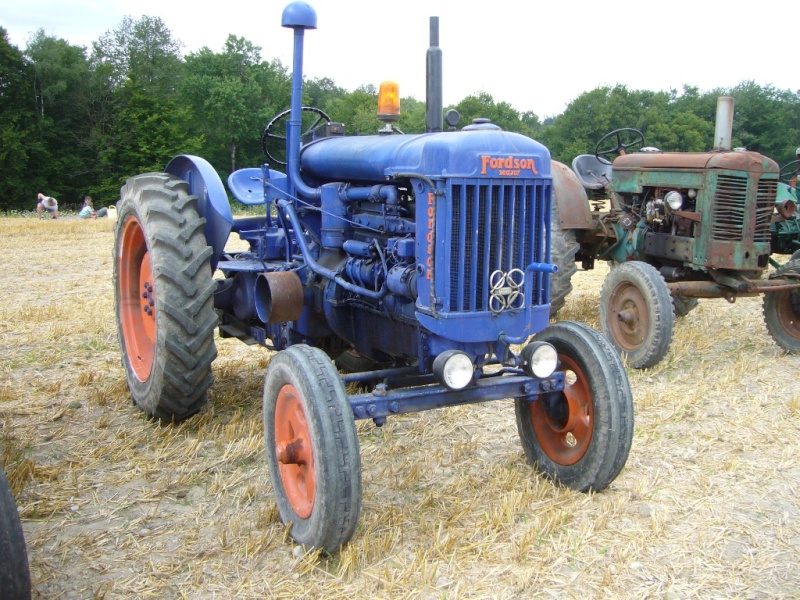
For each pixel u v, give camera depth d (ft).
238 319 16.58
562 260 21.65
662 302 18.10
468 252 10.33
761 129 144.46
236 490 11.86
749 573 9.51
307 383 9.66
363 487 11.96
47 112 144.46
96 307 26.43
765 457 13.19
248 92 141.79
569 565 9.65
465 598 8.92
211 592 9.09
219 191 14.53
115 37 190.60
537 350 10.68
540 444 12.35
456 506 11.18
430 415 15.40
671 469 12.68
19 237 54.13
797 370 18.88
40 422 14.61
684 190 20.04
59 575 9.39
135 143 135.03
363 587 9.17
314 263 12.88
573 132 146.82
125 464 12.74
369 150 12.09
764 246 19.43
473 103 142.10
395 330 12.03
